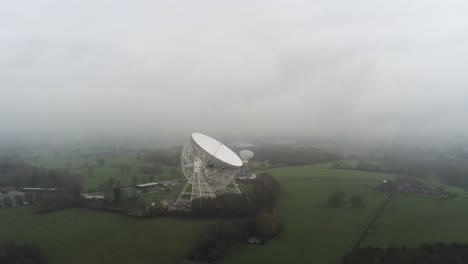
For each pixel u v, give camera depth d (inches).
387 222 4291.3
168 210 4407.0
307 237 3698.3
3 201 5054.1
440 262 2874.0
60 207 4719.5
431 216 4594.0
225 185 4869.6
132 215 4340.6
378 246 3462.1
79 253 3189.0
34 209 4729.3
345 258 3038.9
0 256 2918.3
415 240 3663.9
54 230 3831.2
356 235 3786.9
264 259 3095.5
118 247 3329.2
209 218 4254.4
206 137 5007.4
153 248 3309.5
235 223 3806.6
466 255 3029.0
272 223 3740.2
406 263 2832.2
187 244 3410.4
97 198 5098.4
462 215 4667.8
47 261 3011.8
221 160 4407.0
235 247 3371.1
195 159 4643.2
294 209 4879.4
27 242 3454.7
